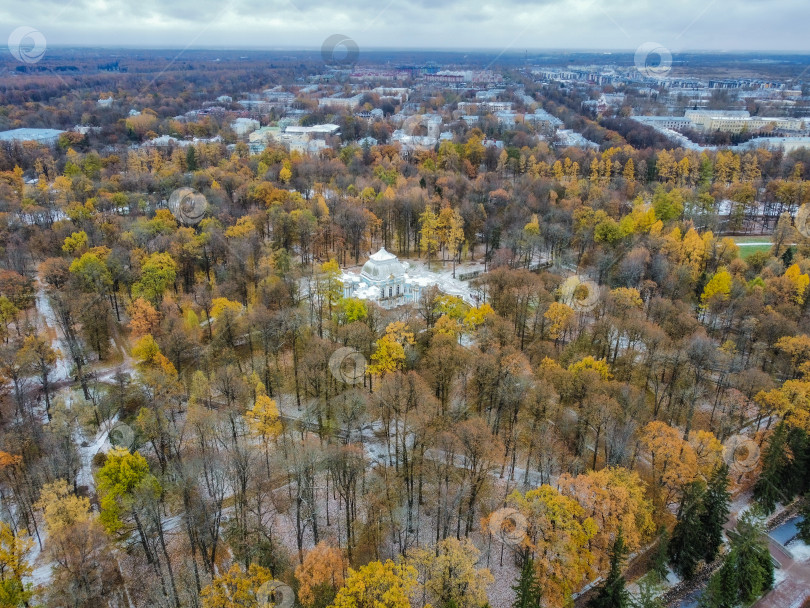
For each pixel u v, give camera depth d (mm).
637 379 140625
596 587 97125
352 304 152750
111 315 167875
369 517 107250
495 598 95750
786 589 103438
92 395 138125
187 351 147875
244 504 103562
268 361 149000
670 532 107375
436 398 129875
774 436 117000
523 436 124562
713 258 197375
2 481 110062
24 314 170125
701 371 138750
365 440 129625
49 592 91625
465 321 152625
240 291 175625
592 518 97062
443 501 107750
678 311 158625
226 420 122188
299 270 189000
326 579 89375
